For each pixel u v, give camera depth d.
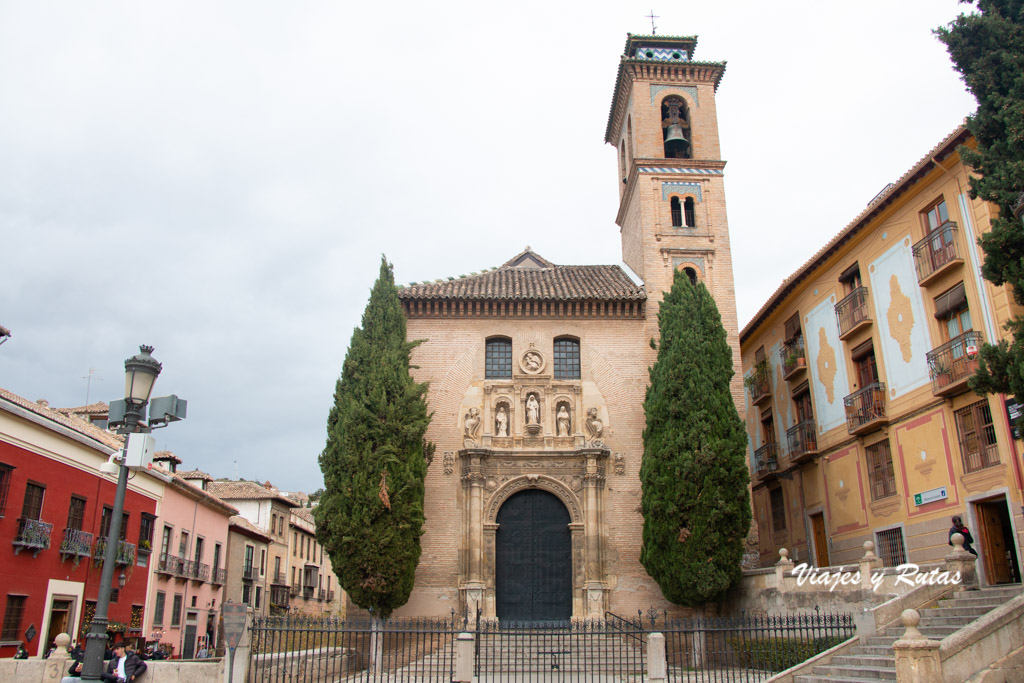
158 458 41.22
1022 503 19.92
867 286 27.55
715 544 24.69
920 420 24.31
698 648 22.89
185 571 38.75
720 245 32.44
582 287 32.22
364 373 27.25
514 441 29.09
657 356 29.48
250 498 53.28
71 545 27.55
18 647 23.67
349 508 25.33
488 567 27.53
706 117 34.91
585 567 27.41
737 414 26.89
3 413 24.20
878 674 14.77
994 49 15.34
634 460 29.08
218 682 15.55
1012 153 14.88
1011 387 14.42
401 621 23.48
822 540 31.11
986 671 13.07
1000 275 14.89
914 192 24.80
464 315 30.73
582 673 22.52
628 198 36.19
